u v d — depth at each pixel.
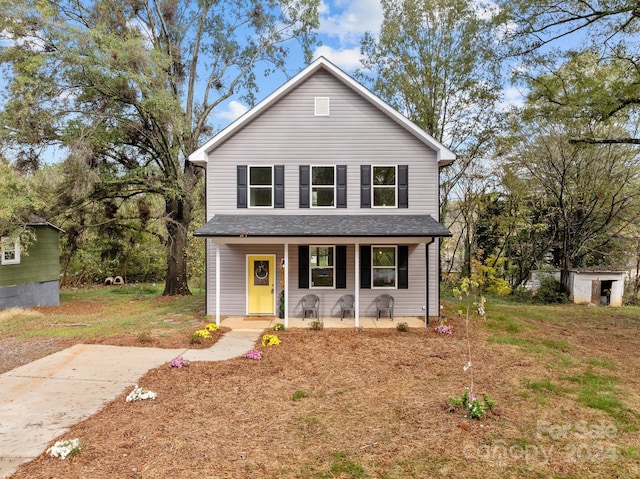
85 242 21.83
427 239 11.95
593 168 20.41
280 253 13.64
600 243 22.28
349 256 13.58
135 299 19.05
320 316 13.52
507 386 7.25
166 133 17.42
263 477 4.34
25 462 4.57
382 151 13.66
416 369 8.22
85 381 7.39
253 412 6.07
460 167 22.62
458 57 20.94
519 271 24.08
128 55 14.94
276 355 9.18
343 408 6.23
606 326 13.58
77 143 15.13
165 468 4.48
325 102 13.67
